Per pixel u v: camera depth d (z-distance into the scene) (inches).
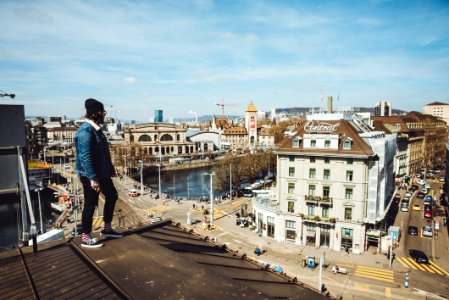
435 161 5088.6
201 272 217.2
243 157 4247.0
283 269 1718.8
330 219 1968.5
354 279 1604.3
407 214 2760.8
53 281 199.3
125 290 187.8
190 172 5910.4
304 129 2171.5
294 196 2102.6
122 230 356.2
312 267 1734.7
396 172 3858.3
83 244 257.6
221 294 188.7
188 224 2524.6
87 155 248.2
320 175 2018.9
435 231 2330.2
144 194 3762.3
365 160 1876.2
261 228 2314.2
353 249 1953.7
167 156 6860.2
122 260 231.8
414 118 4852.4
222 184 3865.7
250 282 271.1
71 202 3127.5
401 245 2075.5
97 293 184.9
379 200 2053.4
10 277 204.8
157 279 203.6
